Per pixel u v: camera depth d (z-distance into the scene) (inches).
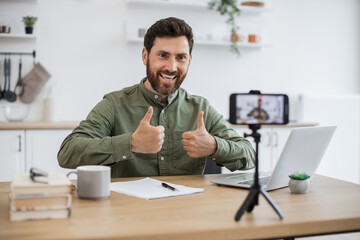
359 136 167.6
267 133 142.6
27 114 133.2
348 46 173.5
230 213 44.2
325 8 169.9
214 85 157.2
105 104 72.0
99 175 48.6
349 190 56.8
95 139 60.3
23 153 120.1
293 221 41.8
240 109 43.9
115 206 46.1
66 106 141.9
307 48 168.6
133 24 145.9
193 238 38.0
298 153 55.1
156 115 72.8
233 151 65.9
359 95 167.9
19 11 135.9
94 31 142.9
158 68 66.3
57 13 139.2
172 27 64.8
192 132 62.4
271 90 164.9
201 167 72.4
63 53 140.6
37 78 138.2
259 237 40.1
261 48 162.4
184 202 48.5
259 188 43.4
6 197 50.0
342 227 43.2
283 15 164.9
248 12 160.1
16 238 35.6
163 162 70.6
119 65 145.9
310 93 169.9
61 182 42.5
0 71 136.1
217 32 155.8
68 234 36.6
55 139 122.3
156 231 37.7
